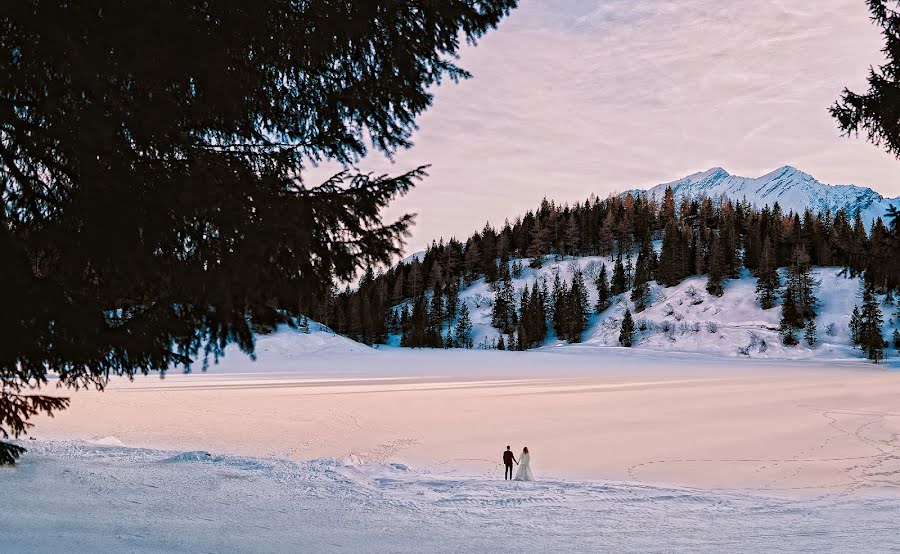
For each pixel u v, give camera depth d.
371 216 4.45
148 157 3.89
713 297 142.25
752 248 154.38
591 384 52.31
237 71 4.16
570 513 11.27
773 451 21.44
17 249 3.56
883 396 41.78
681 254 160.12
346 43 4.77
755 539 8.76
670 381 56.75
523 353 115.12
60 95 3.54
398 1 4.84
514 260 199.88
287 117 5.20
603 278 164.38
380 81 5.19
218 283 3.86
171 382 50.16
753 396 41.88
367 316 142.25
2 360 3.76
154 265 3.79
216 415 29.50
